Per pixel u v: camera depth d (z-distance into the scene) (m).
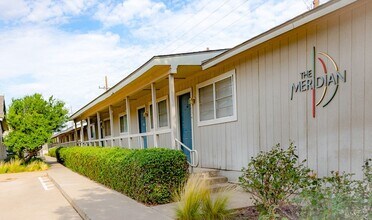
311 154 4.83
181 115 9.22
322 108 4.64
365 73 4.04
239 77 6.57
